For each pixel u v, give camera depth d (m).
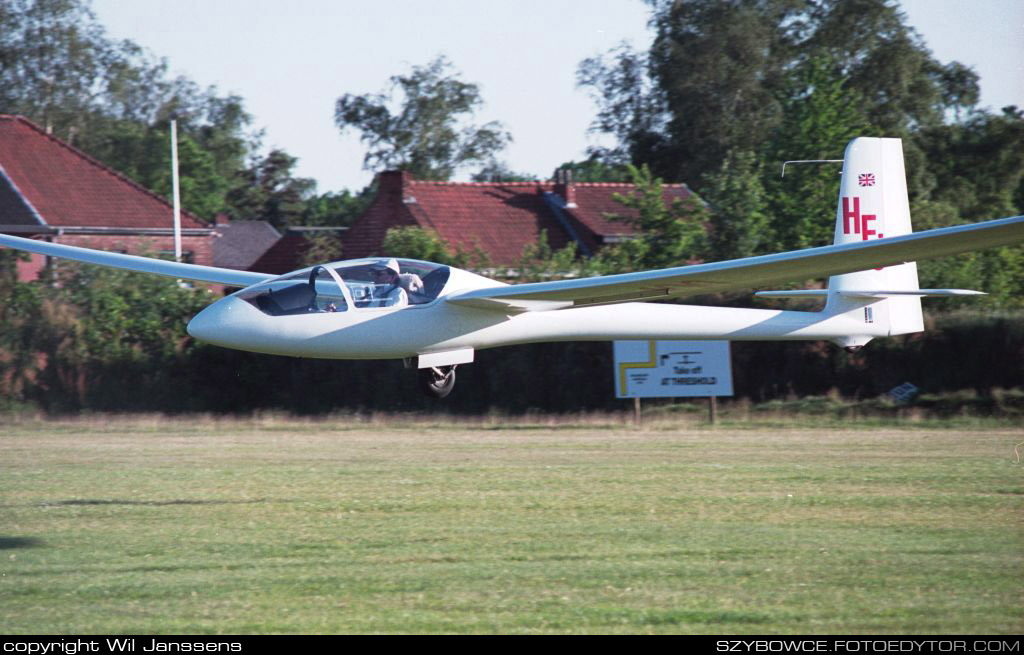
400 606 27.14
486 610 26.86
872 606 27.20
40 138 135.25
